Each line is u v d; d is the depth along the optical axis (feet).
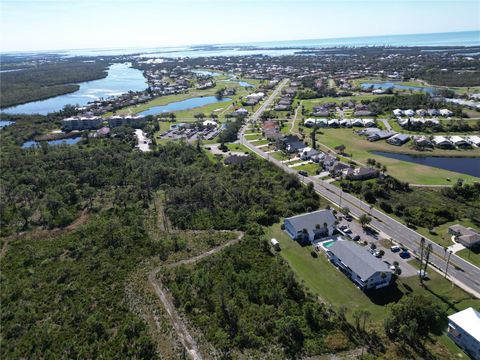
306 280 276.82
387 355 204.64
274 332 223.71
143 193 439.22
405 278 273.75
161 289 269.03
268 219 367.86
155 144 655.76
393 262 291.17
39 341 226.38
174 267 295.07
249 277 273.54
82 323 238.68
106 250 321.93
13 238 355.97
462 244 312.91
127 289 270.26
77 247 328.90
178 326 232.32
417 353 206.28
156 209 402.93
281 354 208.54
